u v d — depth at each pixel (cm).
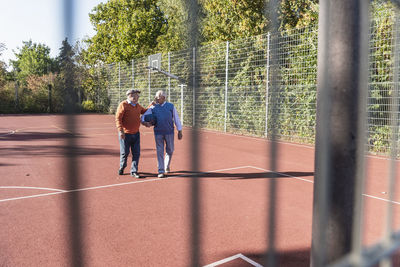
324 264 113
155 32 2831
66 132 90
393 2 126
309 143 1052
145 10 2864
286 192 508
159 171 621
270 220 110
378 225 369
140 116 636
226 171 666
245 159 802
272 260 110
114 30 2930
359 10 117
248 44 1269
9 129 1625
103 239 337
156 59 1802
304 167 701
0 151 948
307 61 1030
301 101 1068
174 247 318
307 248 315
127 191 522
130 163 771
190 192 117
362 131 119
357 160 119
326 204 116
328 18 120
